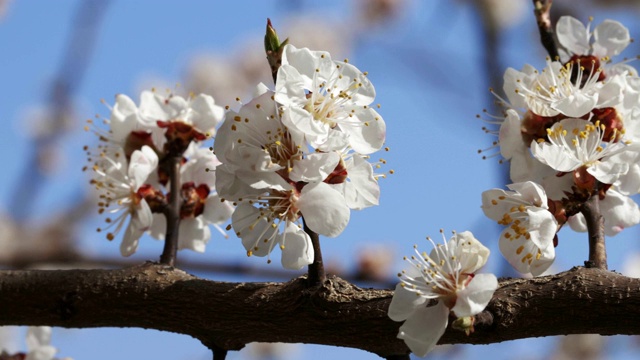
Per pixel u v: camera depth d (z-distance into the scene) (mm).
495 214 723
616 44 771
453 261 698
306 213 698
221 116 766
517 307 696
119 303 724
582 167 722
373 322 703
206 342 723
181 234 771
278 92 698
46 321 729
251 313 712
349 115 705
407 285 694
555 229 713
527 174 731
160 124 762
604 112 728
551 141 721
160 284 723
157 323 723
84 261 1146
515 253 723
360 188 704
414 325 692
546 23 770
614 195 746
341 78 708
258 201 705
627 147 725
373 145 704
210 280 721
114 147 774
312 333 709
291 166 698
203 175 768
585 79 765
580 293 694
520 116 741
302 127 692
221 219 769
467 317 690
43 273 730
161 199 755
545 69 738
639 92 730
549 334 698
